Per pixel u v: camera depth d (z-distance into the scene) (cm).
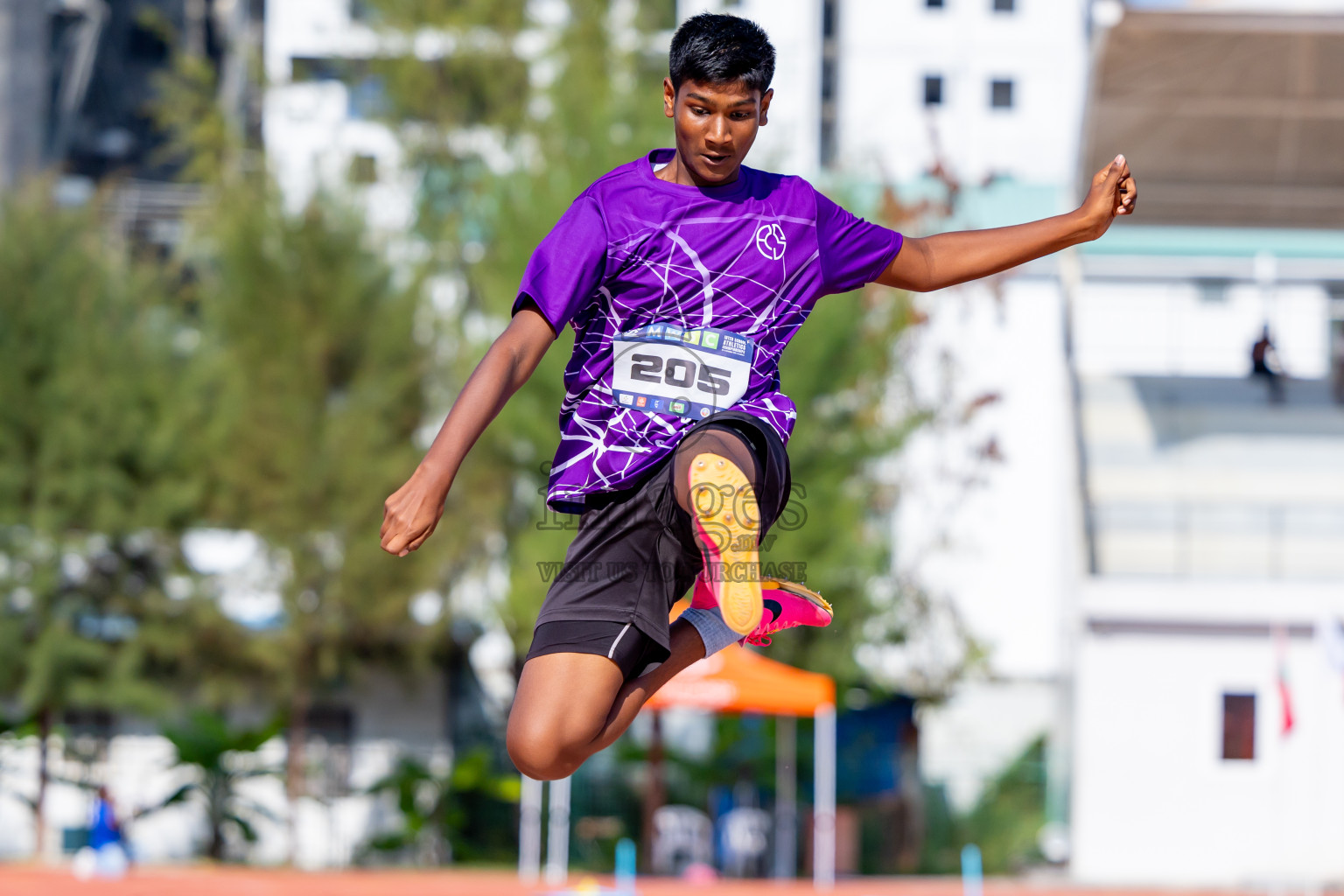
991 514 7588
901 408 5656
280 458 5097
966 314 6191
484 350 4956
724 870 5156
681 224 563
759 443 545
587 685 561
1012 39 9194
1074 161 5772
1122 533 5244
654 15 5606
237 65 8494
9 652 5044
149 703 5106
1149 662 4853
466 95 6044
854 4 9288
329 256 5356
